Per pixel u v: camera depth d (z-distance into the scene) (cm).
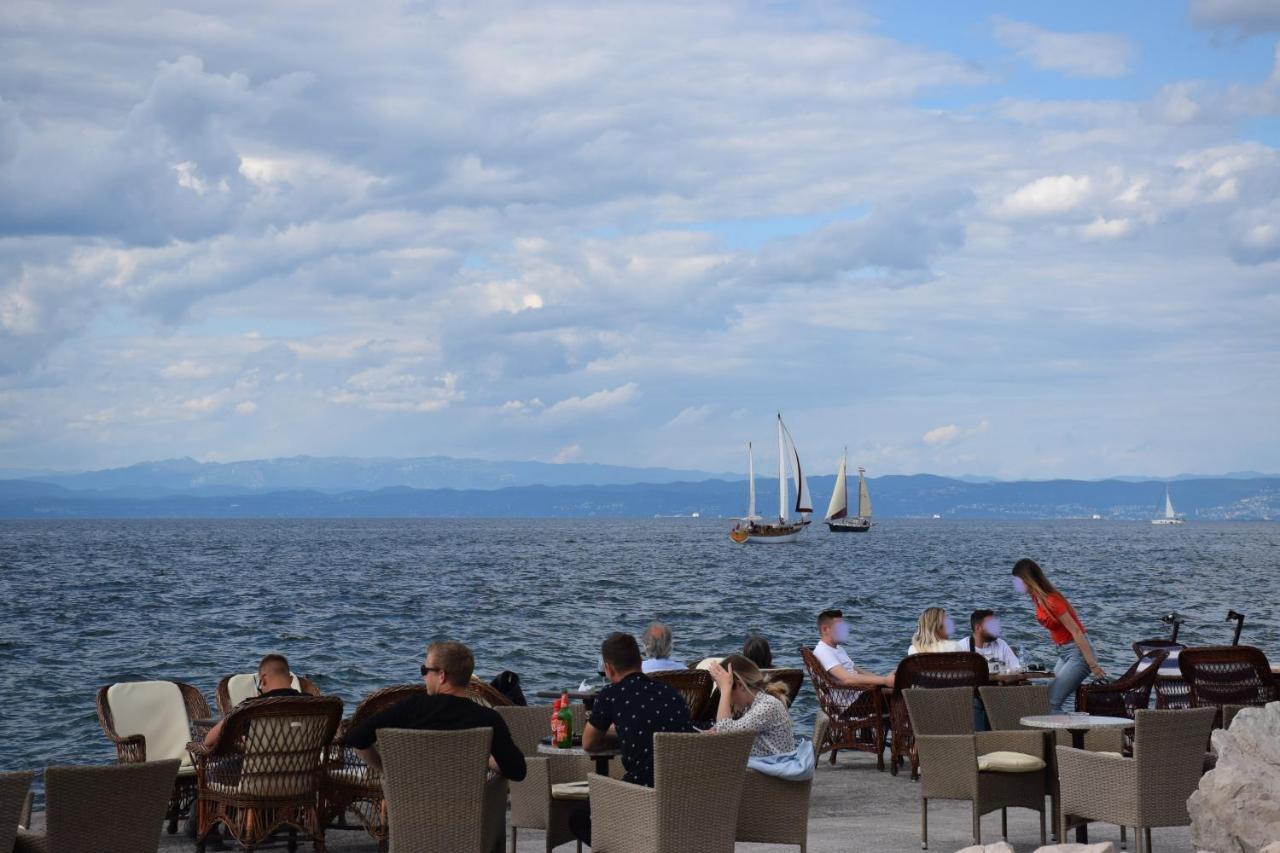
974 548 17575
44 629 4909
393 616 5738
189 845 1220
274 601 6612
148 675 3644
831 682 1669
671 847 905
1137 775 1037
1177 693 1579
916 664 1580
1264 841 846
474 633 4959
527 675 3716
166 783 888
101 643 4450
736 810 941
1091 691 1553
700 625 5409
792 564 12125
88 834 852
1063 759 1100
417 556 13538
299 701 1123
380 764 966
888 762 1711
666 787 903
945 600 6938
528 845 1238
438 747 936
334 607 6234
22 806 811
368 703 1123
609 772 1180
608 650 1016
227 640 4628
